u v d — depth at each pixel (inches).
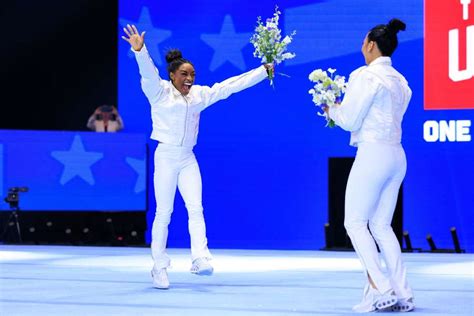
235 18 1534.2
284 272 943.0
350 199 640.4
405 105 650.8
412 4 1473.9
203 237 792.9
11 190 1378.0
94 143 1430.9
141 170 1437.0
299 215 1512.1
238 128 1528.1
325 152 1503.4
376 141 633.6
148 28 1551.4
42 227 1421.0
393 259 645.3
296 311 626.2
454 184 1462.8
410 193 1475.1
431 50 1466.5
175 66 784.3
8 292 750.5
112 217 1423.5
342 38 1498.5
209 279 868.0
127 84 1553.9
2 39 1583.4
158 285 781.3
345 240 1362.0
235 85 808.3
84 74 1583.4
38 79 1588.3
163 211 794.2
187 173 799.1
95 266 1007.6
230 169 1529.3
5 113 1590.8
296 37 1507.1
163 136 789.2
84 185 1427.2
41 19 1581.0
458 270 953.5
